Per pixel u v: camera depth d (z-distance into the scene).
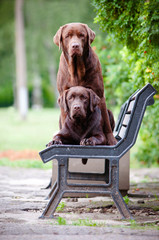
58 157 5.55
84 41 6.91
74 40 6.70
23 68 43.59
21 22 44.16
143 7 7.23
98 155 5.55
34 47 54.34
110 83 12.59
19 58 43.66
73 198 7.42
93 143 5.97
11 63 55.31
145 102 5.61
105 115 7.22
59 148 5.56
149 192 8.64
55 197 5.62
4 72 56.28
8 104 67.94
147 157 15.08
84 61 6.96
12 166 15.15
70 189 5.59
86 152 5.56
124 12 7.73
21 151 19.72
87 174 6.55
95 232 4.79
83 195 7.62
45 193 8.23
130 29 7.97
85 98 6.23
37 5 50.62
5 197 7.65
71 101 6.23
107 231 4.83
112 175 5.56
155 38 7.30
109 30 8.26
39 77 63.50
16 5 43.97
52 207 5.63
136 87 8.73
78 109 6.02
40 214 5.96
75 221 5.51
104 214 6.07
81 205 6.75
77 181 7.52
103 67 13.02
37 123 36.97
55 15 49.91
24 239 4.46
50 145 6.09
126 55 9.45
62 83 7.32
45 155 5.56
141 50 7.79
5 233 4.74
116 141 7.17
